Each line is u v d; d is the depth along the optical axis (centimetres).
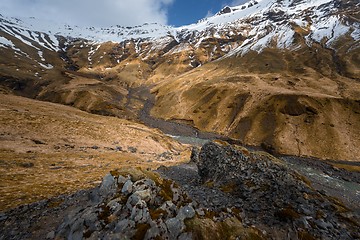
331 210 2116
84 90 18725
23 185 2566
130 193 1504
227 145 3328
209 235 1330
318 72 19400
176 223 1323
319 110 11425
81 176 3353
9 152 3934
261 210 2067
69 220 1381
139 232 1229
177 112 16712
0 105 7081
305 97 12238
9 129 5038
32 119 6088
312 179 6222
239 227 1486
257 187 2431
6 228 1474
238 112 13738
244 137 11650
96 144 5981
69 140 5659
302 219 1875
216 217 1528
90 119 8912
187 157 7231
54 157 4209
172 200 1540
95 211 1356
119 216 1323
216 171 3000
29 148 4416
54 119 6631
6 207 1869
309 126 10806
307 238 1708
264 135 11181
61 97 18100
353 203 4459
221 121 13862
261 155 3186
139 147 6894
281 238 1678
